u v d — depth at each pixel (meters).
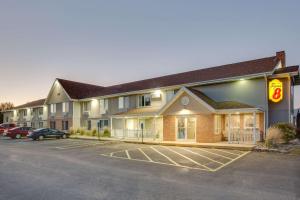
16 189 8.00
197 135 21.03
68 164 12.45
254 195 7.25
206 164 12.02
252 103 21.41
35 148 20.05
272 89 21.14
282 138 18.17
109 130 31.42
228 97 22.95
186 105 21.92
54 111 43.25
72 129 35.50
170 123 23.11
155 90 27.84
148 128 28.31
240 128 21.69
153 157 14.28
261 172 10.18
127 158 14.09
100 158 14.23
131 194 7.39
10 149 19.44
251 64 24.45
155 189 7.88
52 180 9.13
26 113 52.97
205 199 6.93
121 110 32.53
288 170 10.52
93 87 46.66
